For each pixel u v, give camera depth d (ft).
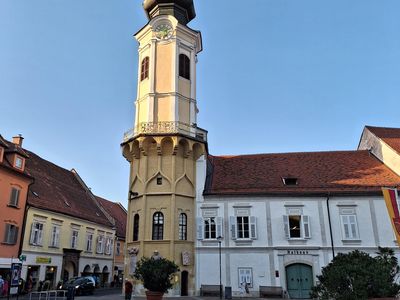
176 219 105.81
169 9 127.75
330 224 107.24
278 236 107.04
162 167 110.32
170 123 111.45
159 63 119.75
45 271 129.18
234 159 131.75
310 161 128.16
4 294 103.86
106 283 176.96
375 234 105.81
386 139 126.11
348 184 112.37
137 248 105.29
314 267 103.91
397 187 108.58
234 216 109.50
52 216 135.33
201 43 131.54
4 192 111.65
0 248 108.58
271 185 114.73
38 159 164.45
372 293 46.68
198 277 104.83
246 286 102.94
